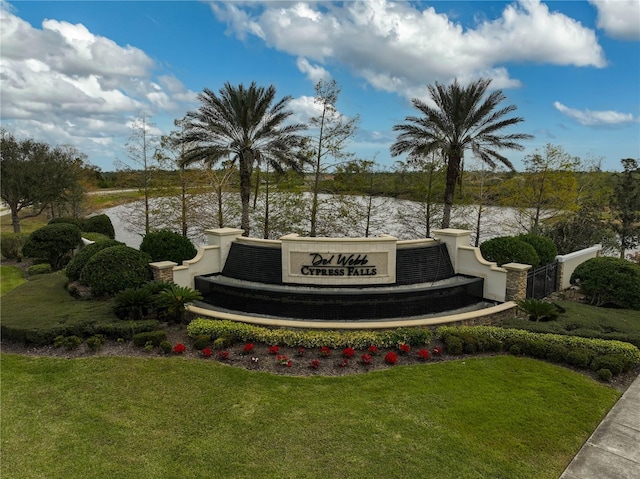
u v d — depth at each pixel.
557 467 5.68
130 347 9.43
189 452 5.91
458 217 30.17
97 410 6.98
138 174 28.16
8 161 28.28
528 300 11.43
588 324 10.70
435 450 5.96
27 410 6.98
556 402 7.28
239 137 22.75
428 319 10.89
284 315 12.34
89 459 5.76
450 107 21.98
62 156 32.31
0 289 15.94
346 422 6.64
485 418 6.74
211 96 21.66
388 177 31.30
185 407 7.07
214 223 28.84
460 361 8.92
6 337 9.80
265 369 8.47
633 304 12.70
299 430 6.43
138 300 10.52
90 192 42.81
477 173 30.80
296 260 12.89
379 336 9.50
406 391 7.60
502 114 21.86
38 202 30.89
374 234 32.16
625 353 8.95
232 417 6.78
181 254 14.78
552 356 8.94
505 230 30.66
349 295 12.04
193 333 9.76
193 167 26.95
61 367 8.51
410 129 23.00
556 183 28.34
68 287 13.76
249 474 5.48
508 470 5.59
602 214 23.95
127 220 30.98
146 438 6.23
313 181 28.50
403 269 13.21
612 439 6.31
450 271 14.36
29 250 18.12
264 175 30.84
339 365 8.63
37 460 5.74
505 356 9.20
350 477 5.44
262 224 29.75
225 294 13.16
